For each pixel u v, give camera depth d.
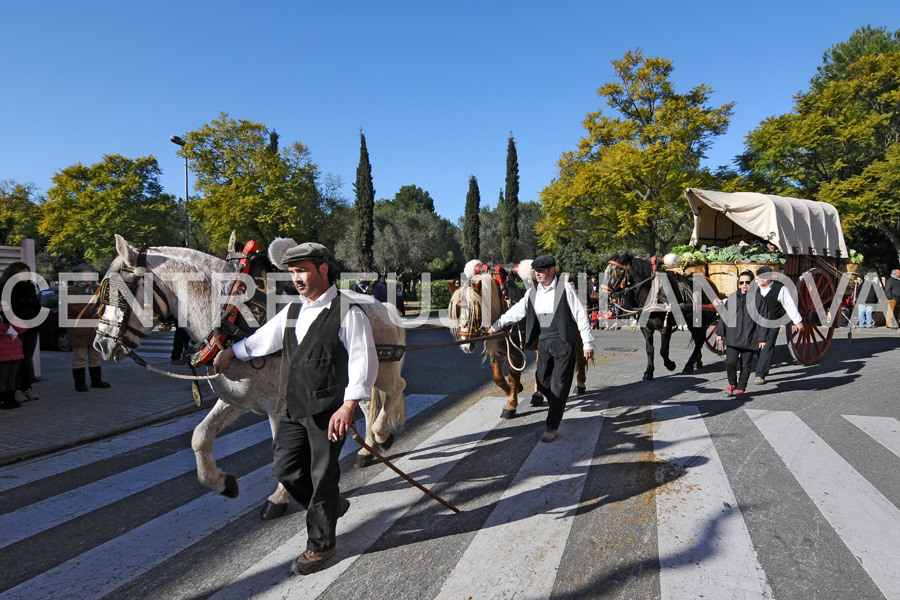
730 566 2.74
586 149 27.69
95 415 6.38
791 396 6.26
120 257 3.36
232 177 29.48
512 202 42.56
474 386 7.65
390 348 3.85
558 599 2.51
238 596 2.62
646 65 25.94
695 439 4.75
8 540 3.32
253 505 3.77
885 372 7.52
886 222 23.05
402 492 3.87
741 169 27.42
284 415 2.93
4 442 5.31
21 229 42.97
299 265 2.72
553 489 3.79
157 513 3.68
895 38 29.70
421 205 80.88
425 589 2.63
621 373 8.20
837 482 3.77
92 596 2.68
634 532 3.12
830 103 22.67
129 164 39.44
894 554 2.82
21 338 7.11
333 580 2.74
